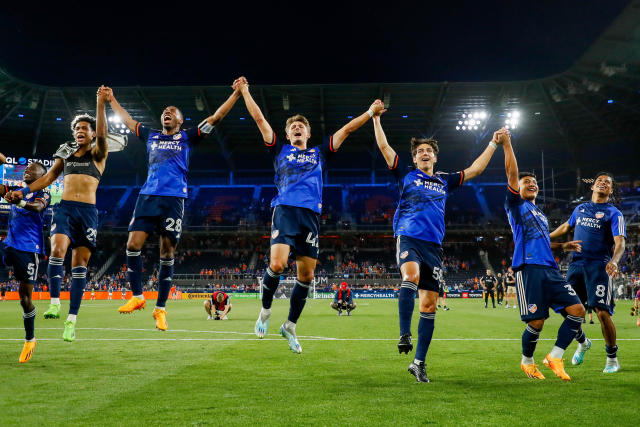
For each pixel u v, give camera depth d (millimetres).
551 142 50625
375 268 52562
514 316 18156
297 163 6551
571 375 5938
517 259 6137
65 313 20016
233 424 3762
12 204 6766
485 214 54312
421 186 6223
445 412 4133
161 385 5176
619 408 4289
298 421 3848
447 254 55375
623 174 49906
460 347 8531
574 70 37812
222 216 55062
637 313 20750
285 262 6234
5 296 42031
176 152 7293
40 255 7078
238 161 58062
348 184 58438
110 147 7848
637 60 35188
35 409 4188
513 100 42312
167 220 7172
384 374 5867
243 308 25719
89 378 5543
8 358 7027
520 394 4828
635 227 47875
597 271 6816
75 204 7148
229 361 6809
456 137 49906
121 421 3832
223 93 40938
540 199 53250
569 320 5832
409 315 5656
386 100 41688
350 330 12086
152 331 11586
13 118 44906
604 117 44562
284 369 6188
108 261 53812
